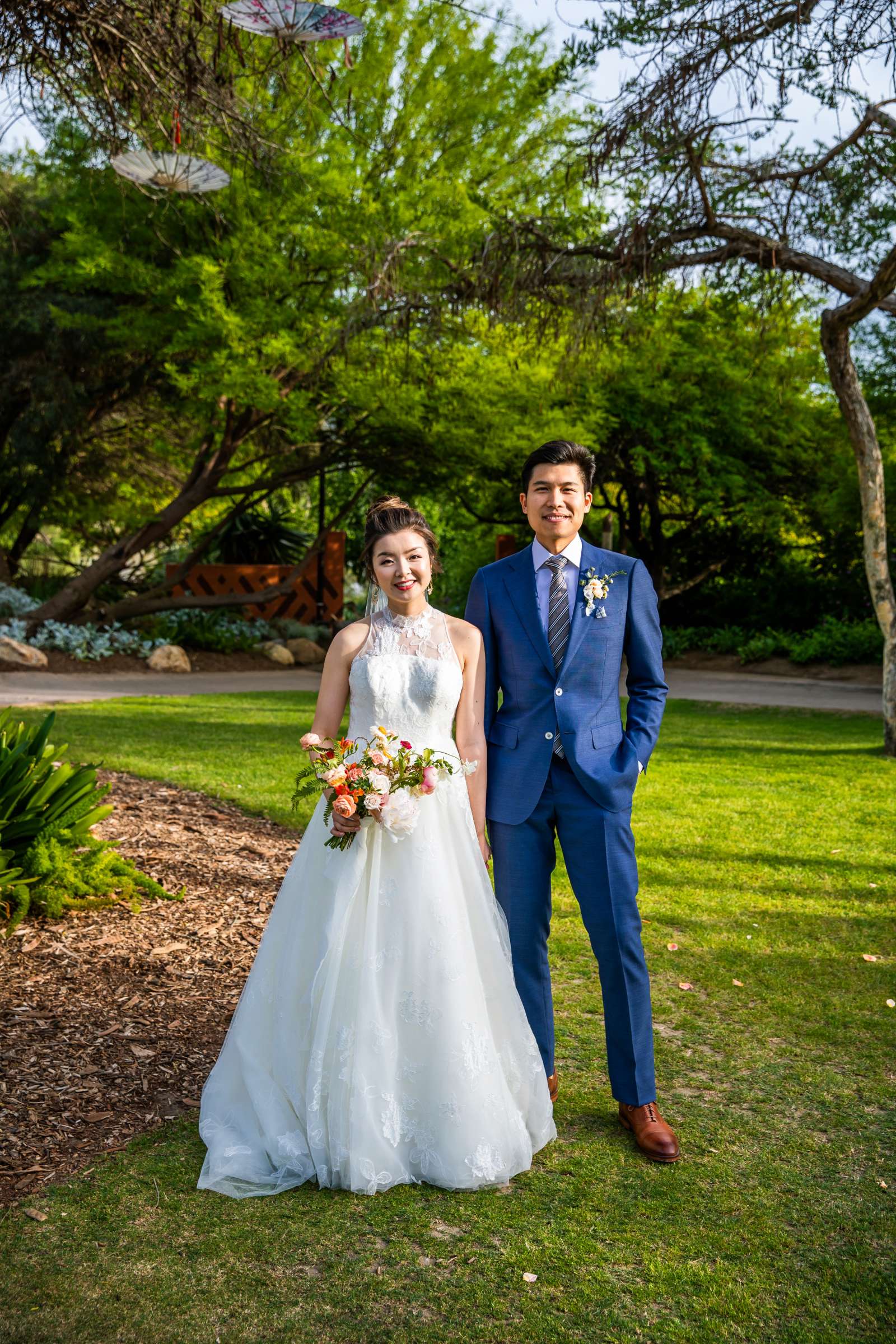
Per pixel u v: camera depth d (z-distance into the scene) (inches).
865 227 327.0
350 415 596.1
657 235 331.3
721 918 181.0
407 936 99.9
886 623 348.2
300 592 791.7
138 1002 136.4
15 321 571.8
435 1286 83.8
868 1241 91.3
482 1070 99.8
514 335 501.0
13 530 885.2
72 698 458.0
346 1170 97.3
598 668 109.7
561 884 198.4
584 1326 79.6
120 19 188.4
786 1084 122.0
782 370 665.0
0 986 138.6
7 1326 77.7
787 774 315.3
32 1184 96.2
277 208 493.0
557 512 109.4
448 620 111.0
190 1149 103.9
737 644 756.0
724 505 764.0
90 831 213.6
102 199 513.3
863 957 161.9
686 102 274.5
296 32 178.9
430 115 548.1
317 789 104.3
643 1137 106.1
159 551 889.5
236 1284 83.3
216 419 597.6
